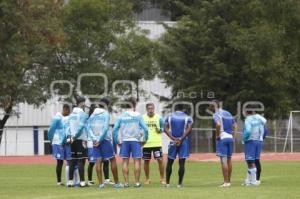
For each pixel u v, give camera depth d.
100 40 152.88
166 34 168.25
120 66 156.38
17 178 80.38
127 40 157.25
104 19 155.38
